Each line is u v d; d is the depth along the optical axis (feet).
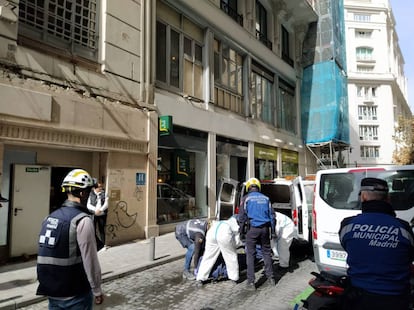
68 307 8.26
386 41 178.09
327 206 17.54
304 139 76.28
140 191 32.60
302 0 67.10
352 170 17.60
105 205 27.12
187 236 21.24
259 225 18.93
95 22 29.71
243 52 54.03
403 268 7.52
